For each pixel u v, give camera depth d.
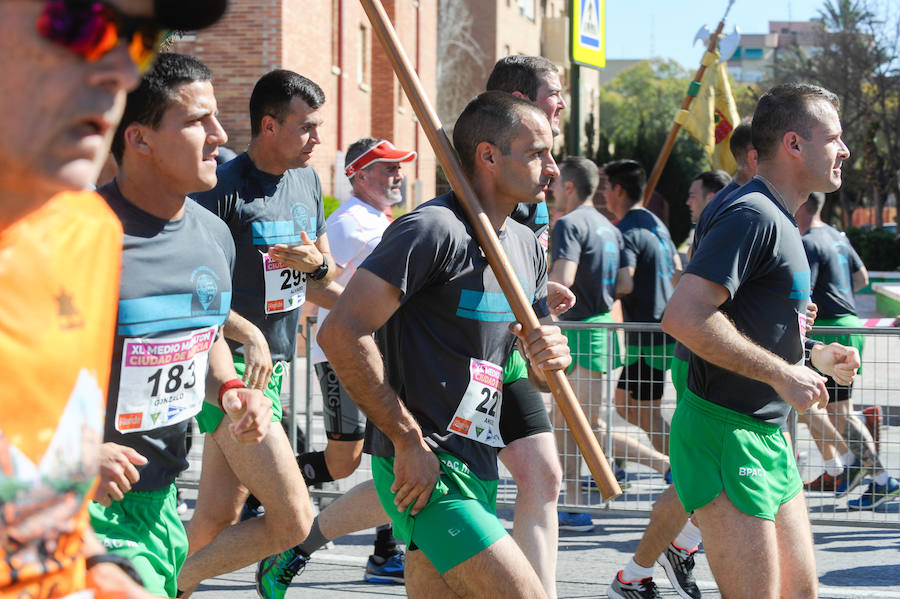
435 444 2.93
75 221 1.40
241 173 4.36
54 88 1.16
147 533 2.82
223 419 3.57
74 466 1.34
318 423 7.12
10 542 1.29
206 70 2.87
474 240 2.96
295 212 4.49
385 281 2.80
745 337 3.10
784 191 3.32
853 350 3.45
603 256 6.36
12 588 1.31
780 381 3.04
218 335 3.13
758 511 3.17
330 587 5.04
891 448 5.91
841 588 5.10
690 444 3.27
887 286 20.75
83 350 1.36
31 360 1.28
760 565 3.17
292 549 4.48
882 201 41.19
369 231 5.37
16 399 1.27
